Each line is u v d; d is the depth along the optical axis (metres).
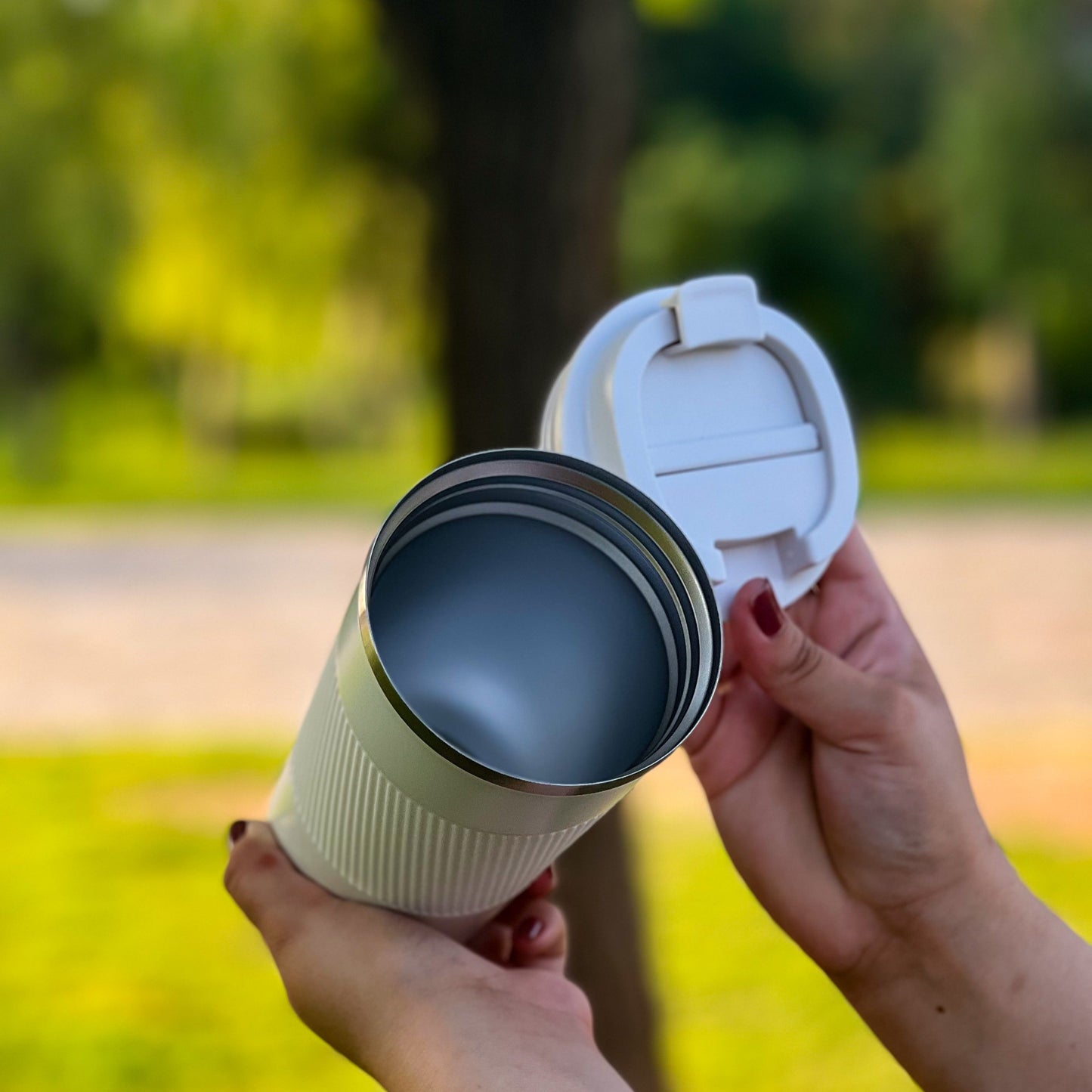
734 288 1.20
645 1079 3.09
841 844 1.31
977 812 1.29
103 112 7.09
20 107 7.41
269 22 5.35
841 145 25.78
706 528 1.18
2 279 19.42
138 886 5.23
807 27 25.20
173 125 7.54
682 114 25.20
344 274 16.59
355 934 1.09
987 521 15.89
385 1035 1.05
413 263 14.71
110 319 21.36
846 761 1.29
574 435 1.19
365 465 22.52
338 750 0.98
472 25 2.89
